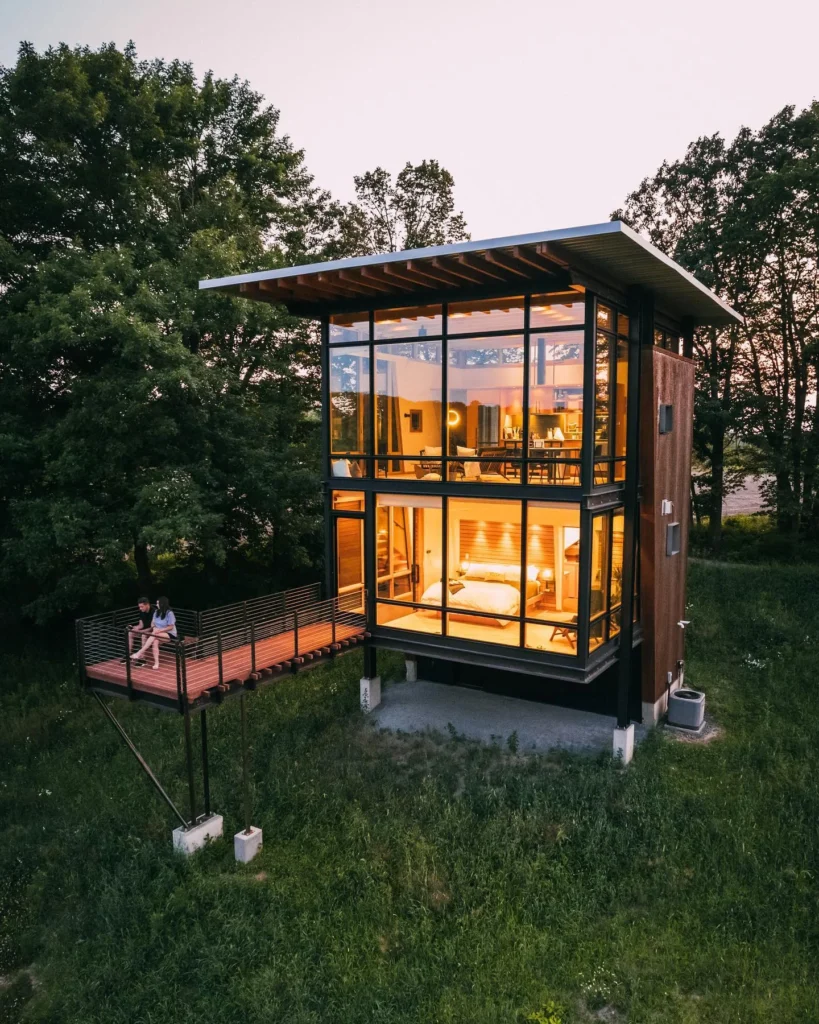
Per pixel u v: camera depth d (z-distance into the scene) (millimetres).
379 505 14297
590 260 11094
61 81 18766
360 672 17938
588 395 11742
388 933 9234
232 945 9133
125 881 10641
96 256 17531
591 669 12219
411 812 11688
